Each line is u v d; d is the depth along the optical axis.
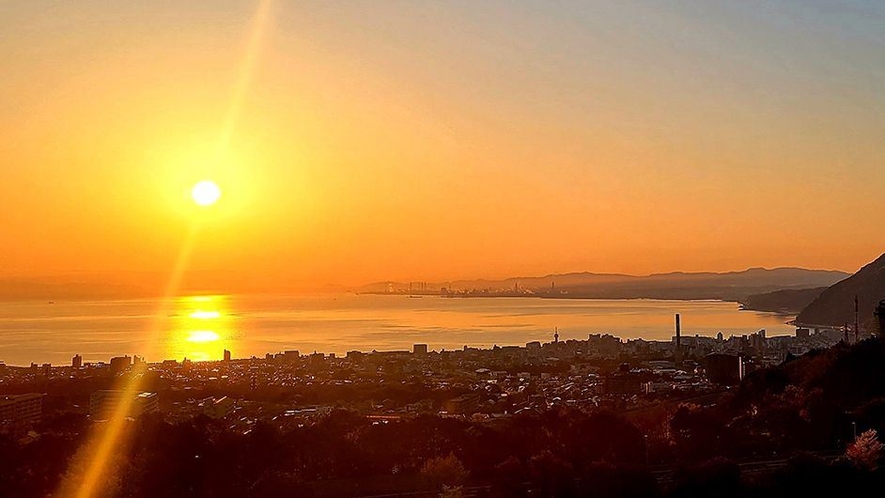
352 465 134.50
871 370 164.38
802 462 112.75
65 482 124.75
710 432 144.12
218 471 131.38
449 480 125.75
